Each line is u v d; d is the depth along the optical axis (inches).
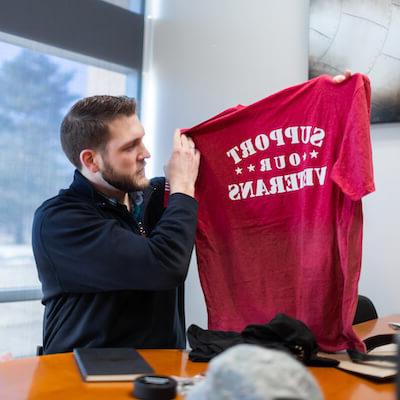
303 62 110.8
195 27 128.0
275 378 20.8
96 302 54.1
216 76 124.3
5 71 109.0
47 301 57.8
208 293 59.4
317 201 54.5
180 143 60.0
